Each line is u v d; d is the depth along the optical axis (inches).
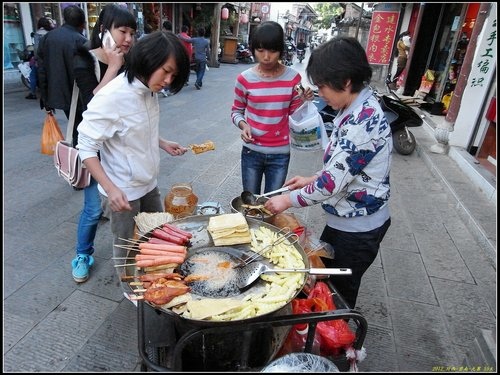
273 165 118.7
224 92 455.8
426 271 127.0
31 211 145.4
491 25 210.5
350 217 74.4
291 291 62.5
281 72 108.7
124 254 92.3
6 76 353.7
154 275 63.7
